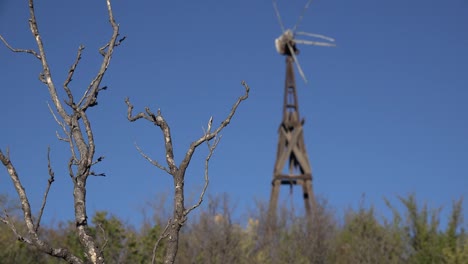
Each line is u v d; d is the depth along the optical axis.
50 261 22.69
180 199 5.77
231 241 29.02
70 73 5.97
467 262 26.50
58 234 24.06
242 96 6.04
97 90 6.03
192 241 28.66
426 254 27.84
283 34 54.44
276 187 52.44
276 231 32.12
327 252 31.30
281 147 53.31
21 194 5.48
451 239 27.84
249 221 32.88
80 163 5.71
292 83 54.25
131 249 23.72
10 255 22.72
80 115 5.87
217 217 29.83
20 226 22.61
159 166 5.88
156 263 23.98
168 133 5.94
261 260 30.06
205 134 5.92
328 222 32.41
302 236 31.81
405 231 28.92
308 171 52.34
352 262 29.48
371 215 30.88
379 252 28.81
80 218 5.60
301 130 53.41
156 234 24.61
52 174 5.55
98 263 5.52
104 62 6.11
